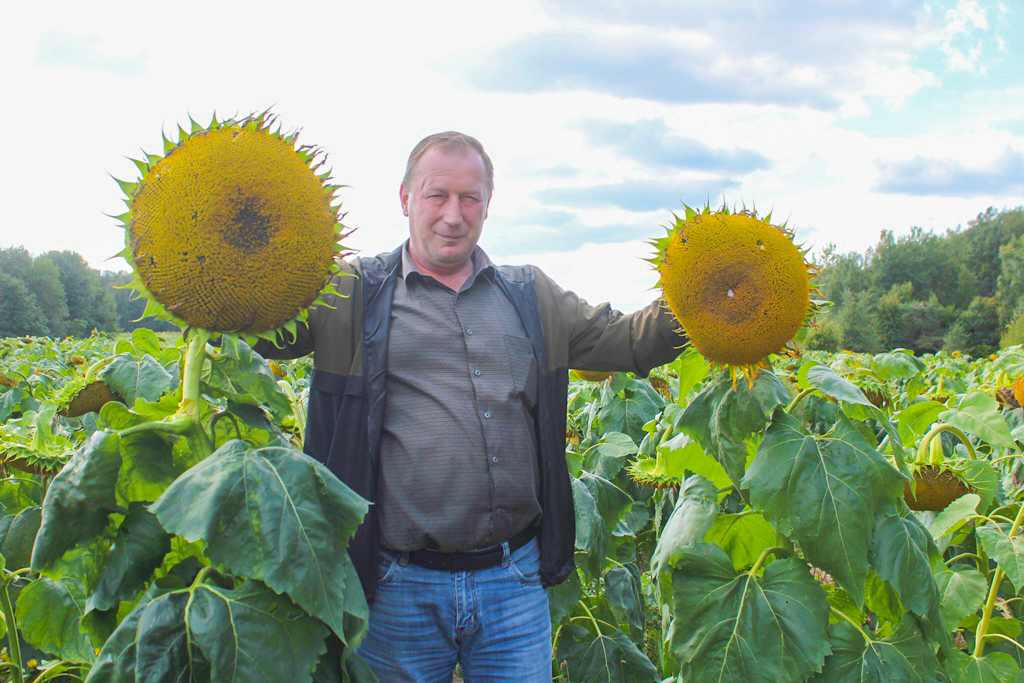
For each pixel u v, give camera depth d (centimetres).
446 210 324
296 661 209
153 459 233
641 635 528
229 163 202
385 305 328
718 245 253
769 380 282
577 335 362
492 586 329
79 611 293
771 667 260
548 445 345
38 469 325
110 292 10169
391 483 319
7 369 950
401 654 326
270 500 207
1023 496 429
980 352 8656
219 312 211
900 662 270
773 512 265
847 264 12169
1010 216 11331
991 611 369
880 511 272
